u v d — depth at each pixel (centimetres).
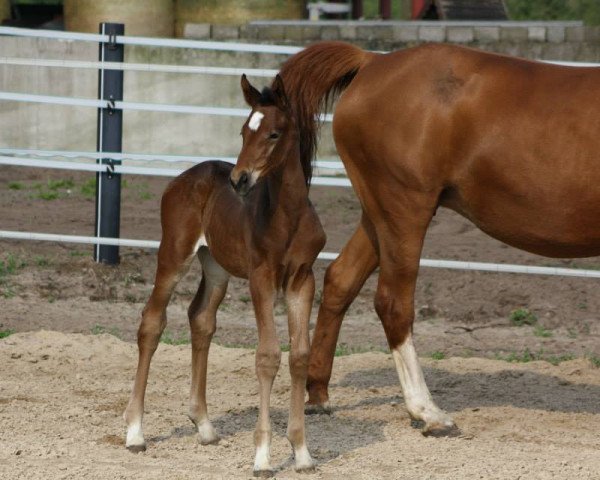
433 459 967
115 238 1669
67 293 1600
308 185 949
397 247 1082
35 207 2077
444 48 1077
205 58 2459
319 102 1110
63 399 1140
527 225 1064
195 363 1003
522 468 937
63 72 2439
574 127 1026
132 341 1407
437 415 1059
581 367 1321
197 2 2850
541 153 1032
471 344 1450
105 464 926
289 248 888
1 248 1772
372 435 1059
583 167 1024
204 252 991
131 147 2466
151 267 1720
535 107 1038
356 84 1093
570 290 1652
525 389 1238
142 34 2705
